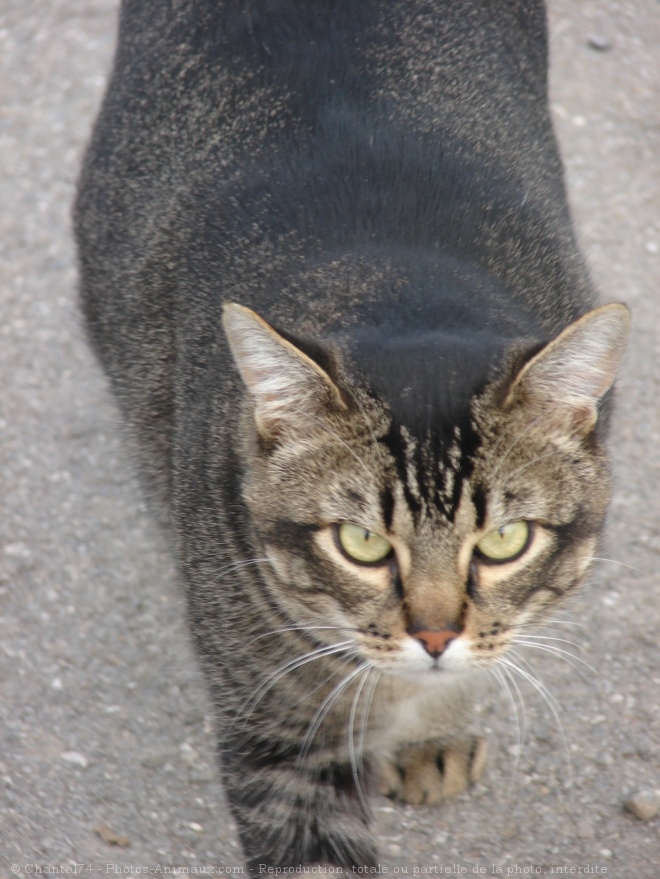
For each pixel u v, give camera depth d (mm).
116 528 6973
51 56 10273
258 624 4770
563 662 6305
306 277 4973
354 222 5156
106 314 6359
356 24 5969
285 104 5660
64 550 6836
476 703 6125
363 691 4832
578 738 5996
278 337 4301
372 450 4375
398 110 5660
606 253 8766
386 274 4859
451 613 4379
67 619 6496
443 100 5836
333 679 4758
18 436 7445
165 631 6453
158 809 5641
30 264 8578
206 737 5977
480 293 4875
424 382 4391
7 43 10398
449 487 4316
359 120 5574
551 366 4363
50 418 7566
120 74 6609
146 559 6816
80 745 5895
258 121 5688
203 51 6109
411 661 4465
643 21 10820
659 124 9883
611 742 5980
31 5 10727
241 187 5496
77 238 6805
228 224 5422
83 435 7477
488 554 4422
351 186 5293
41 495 7125
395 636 4434
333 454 4430
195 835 5539
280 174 5438
